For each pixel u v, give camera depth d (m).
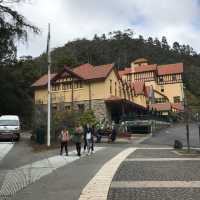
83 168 15.92
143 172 14.21
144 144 34.41
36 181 12.69
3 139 34.06
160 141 37.47
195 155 21.86
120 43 132.88
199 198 9.14
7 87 44.78
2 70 17.05
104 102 48.97
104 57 112.62
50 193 10.33
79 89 50.78
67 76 51.72
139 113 58.44
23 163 18.55
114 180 12.33
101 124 42.22
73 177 13.28
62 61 75.62
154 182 11.76
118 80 54.66
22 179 13.25
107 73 50.06
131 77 92.94
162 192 10.06
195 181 11.80
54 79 52.47
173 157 20.56
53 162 18.75
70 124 32.56
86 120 36.22
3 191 10.91
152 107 69.75
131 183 11.65
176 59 147.25
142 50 140.62
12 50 13.74
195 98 86.06
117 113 51.62
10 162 19.05
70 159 20.12
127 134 41.16
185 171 14.30
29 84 61.19
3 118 34.41
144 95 68.94
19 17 13.31
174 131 50.16
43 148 26.75
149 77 91.25
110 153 23.56
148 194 9.81
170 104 77.50
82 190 10.57
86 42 108.56
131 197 9.46
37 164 17.94
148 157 20.61
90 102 49.81
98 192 10.19
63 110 35.00
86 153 23.69
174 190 10.33
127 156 21.27
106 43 124.44
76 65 76.50
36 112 35.12
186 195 9.56
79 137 22.19
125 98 53.66
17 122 34.19
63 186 11.41
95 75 50.16
